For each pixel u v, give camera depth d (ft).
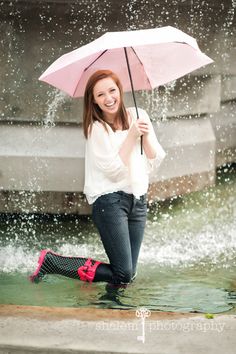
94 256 26.99
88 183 21.52
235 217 31.22
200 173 32.48
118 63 22.20
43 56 28.86
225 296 22.06
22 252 27.09
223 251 27.27
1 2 28.32
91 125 21.11
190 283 23.39
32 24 28.58
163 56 22.09
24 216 30.42
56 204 30.35
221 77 34.58
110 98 20.75
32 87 29.22
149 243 28.02
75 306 21.06
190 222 30.58
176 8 29.25
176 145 31.07
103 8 28.37
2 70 29.09
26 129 29.76
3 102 29.40
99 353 16.15
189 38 21.16
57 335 16.92
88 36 28.66
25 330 17.19
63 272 22.39
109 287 22.02
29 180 29.81
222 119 36.06
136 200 21.48
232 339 16.66
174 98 30.73
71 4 28.27
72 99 29.37
